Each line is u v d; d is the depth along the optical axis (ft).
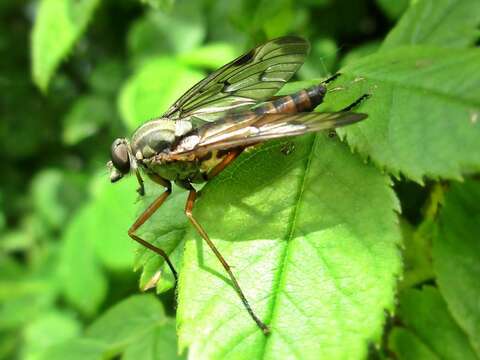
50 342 0.31
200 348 0.16
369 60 0.18
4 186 0.42
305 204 0.17
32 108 0.43
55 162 0.43
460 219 0.18
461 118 0.16
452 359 0.18
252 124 0.18
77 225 0.29
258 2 0.24
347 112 0.17
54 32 0.26
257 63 0.20
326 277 0.17
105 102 0.35
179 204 0.19
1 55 0.42
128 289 0.28
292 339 0.16
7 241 0.38
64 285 0.29
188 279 0.17
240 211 0.18
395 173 0.16
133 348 0.21
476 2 0.19
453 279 0.18
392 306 0.16
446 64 0.16
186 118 0.20
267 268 0.17
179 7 0.30
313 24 0.29
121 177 0.20
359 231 0.17
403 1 0.24
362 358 0.16
